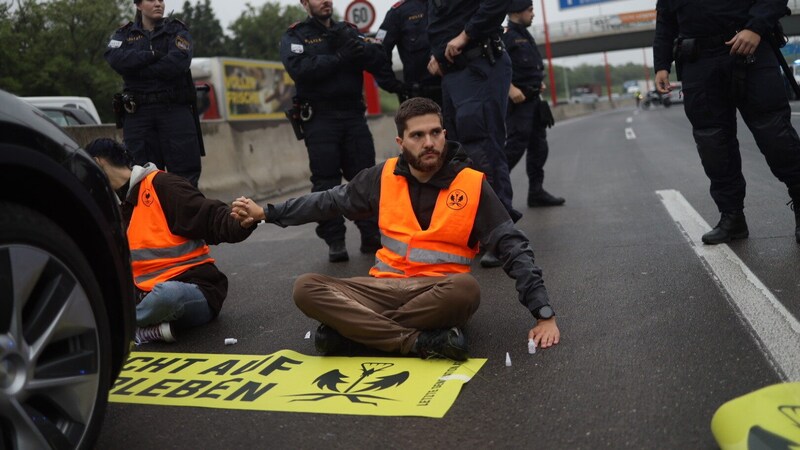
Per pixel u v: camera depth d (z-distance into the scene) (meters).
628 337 3.22
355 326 3.12
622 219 6.28
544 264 4.83
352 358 3.19
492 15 4.88
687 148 13.20
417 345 3.08
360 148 5.74
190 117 5.76
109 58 5.52
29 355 2.03
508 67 5.21
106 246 2.35
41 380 2.06
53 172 2.16
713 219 5.90
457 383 2.79
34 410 2.05
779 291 3.70
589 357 3.00
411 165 3.26
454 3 5.10
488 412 2.54
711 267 4.29
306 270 5.42
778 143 4.50
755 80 4.46
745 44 4.35
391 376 2.93
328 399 2.75
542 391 2.69
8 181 2.09
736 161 4.86
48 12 30.27
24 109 2.18
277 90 20.70
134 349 3.62
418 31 5.83
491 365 3.01
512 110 6.93
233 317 4.15
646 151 13.34
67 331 2.15
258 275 5.38
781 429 1.97
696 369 2.77
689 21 4.65
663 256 4.72
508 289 4.27
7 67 29.34
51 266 2.12
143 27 5.62
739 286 3.85
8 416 1.97
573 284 4.24
